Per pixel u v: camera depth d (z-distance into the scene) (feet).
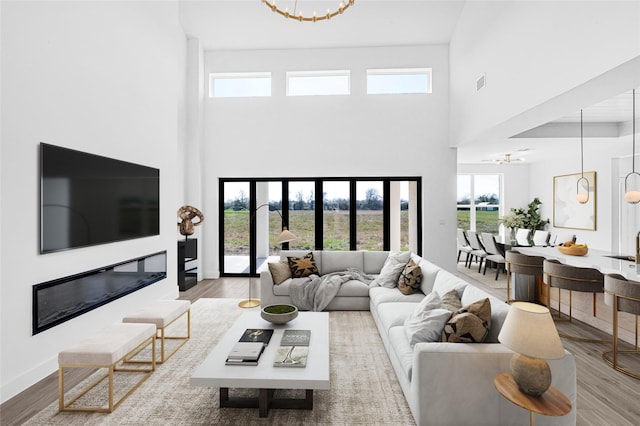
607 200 21.34
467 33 17.54
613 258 12.64
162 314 9.85
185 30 20.16
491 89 14.74
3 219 7.86
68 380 8.71
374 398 7.85
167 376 8.87
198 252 20.80
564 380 6.14
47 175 8.96
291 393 8.16
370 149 21.02
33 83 8.62
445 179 20.88
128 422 7.00
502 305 7.48
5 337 7.88
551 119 13.33
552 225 26.30
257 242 21.74
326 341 8.51
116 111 11.98
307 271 15.29
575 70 9.50
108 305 11.53
